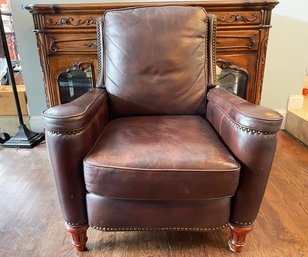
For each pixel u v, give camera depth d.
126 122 1.27
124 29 1.37
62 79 1.84
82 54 1.75
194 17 1.38
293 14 2.03
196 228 1.01
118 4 1.65
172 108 1.39
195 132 1.11
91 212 0.99
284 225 1.21
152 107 1.38
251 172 0.90
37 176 1.65
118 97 1.37
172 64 1.36
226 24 1.67
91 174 0.90
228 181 0.90
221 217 0.99
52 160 0.92
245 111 0.90
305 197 1.42
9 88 2.37
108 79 1.40
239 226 1.01
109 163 0.90
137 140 1.02
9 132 2.25
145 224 0.99
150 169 0.89
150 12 1.39
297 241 1.12
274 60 2.16
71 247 1.11
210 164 0.89
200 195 0.92
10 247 1.11
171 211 0.97
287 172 1.67
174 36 1.36
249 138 0.87
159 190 0.91
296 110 2.26
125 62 1.37
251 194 0.94
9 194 1.47
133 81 1.36
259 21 1.67
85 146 0.93
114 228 1.01
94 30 1.69
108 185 0.91
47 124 0.87
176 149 0.95
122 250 1.09
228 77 1.84
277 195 1.44
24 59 2.07
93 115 1.02
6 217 1.29
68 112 0.88
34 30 1.70
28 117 2.34
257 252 1.07
